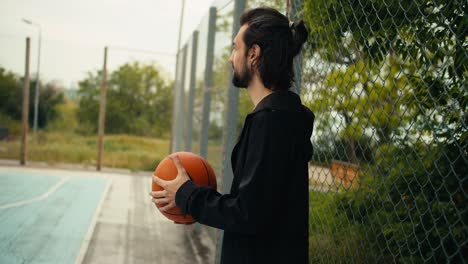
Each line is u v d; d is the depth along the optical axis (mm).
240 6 4418
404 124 2537
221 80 5668
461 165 2162
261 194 1316
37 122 17797
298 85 2957
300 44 1526
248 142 1405
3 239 5910
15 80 17219
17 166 14984
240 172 1428
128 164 16984
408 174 2477
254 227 1319
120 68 18469
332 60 2680
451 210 2199
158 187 1756
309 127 1499
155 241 6316
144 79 18812
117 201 9422
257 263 1415
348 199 2869
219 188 5383
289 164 1393
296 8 3000
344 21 2611
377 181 2670
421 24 2164
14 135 17234
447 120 2115
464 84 2010
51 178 12609
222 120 5332
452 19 2018
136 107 18797
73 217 7574
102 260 5258
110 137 18578
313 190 3004
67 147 17547
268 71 1477
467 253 2156
